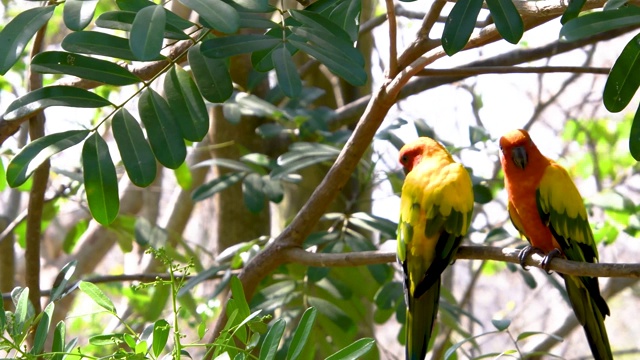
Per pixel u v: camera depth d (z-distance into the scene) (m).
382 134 7.26
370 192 8.86
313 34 3.97
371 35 10.04
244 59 7.94
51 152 3.96
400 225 5.35
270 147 8.38
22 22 3.75
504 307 15.00
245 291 5.87
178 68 4.29
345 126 8.74
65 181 8.70
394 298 6.79
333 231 7.07
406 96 8.10
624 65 3.67
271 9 4.03
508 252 5.09
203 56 4.15
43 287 12.38
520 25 3.83
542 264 4.84
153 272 9.87
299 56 9.31
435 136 7.42
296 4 8.36
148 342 4.05
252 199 7.18
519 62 7.50
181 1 3.44
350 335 7.08
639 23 3.57
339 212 8.52
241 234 8.48
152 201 11.54
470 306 11.66
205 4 3.43
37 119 5.76
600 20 3.60
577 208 5.85
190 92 4.23
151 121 4.14
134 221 7.90
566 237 5.83
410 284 5.29
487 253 5.20
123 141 4.06
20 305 4.20
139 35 3.38
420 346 5.29
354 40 4.31
